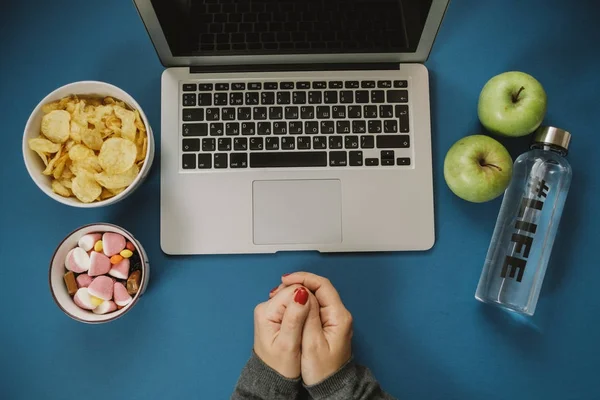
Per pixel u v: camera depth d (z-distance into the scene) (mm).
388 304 727
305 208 713
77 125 666
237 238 711
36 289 725
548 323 728
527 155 732
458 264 731
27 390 711
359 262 729
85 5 759
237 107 717
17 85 750
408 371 719
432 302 728
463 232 735
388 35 689
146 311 721
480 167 676
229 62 714
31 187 737
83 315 663
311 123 716
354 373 653
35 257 729
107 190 673
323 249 713
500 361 722
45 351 717
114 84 751
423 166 718
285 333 635
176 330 720
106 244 667
